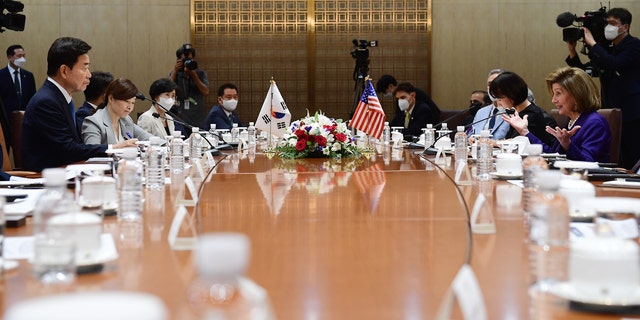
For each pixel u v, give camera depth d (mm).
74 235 1554
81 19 9797
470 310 1089
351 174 3631
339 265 1638
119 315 671
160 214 2330
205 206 2521
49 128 4395
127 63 9859
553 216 1598
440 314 1194
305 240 1925
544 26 9898
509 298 1346
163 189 2988
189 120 8148
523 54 9922
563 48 9891
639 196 2688
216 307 875
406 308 1304
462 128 4508
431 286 1449
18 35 9688
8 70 8320
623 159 6684
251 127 6750
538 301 1321
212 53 9828
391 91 8602
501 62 9938
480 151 3410
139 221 2193
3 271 1547
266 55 9844
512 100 5145
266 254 1757
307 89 9867
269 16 9828
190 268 1586
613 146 5461
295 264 1649
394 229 2066
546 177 1630
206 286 885
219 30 9820
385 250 1792
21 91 8375
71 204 1702
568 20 7113
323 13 9820
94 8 9805
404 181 3268
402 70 9875
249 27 9820
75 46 4461
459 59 9938
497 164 3307
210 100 9867
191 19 9773
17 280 1481
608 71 6770
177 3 9867
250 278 1527
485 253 1732
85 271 1558
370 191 2918
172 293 1387
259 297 932
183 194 2678
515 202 2541
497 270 1561
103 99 5258
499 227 2070
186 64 7992
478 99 7828
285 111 6051
